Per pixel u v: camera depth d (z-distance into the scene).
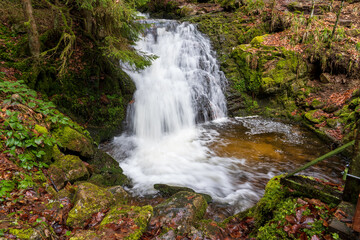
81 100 6.63
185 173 5.83
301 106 9.20
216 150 7.04
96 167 5.30
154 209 3.51
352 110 7.54
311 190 2.90
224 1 13.90
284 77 9.49
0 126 3.78
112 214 3.11
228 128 8.70
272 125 8.86
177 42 11.00
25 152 3.81
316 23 10.59
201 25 12.31
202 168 6.07
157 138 7.95
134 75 8.95
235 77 10.35
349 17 11.25
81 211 3.14
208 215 4.20
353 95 7.98
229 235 3.19
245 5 12.90
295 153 6.81
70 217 3.04
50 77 6.14
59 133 4.89
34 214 2.92
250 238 2.94
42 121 4.64
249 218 3.51
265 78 9.66
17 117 4.03
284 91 9.59
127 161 6.36
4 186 3.04
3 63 5.74
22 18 6.86
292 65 9.58
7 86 4.38
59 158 4.36
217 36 11.75
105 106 7.20
